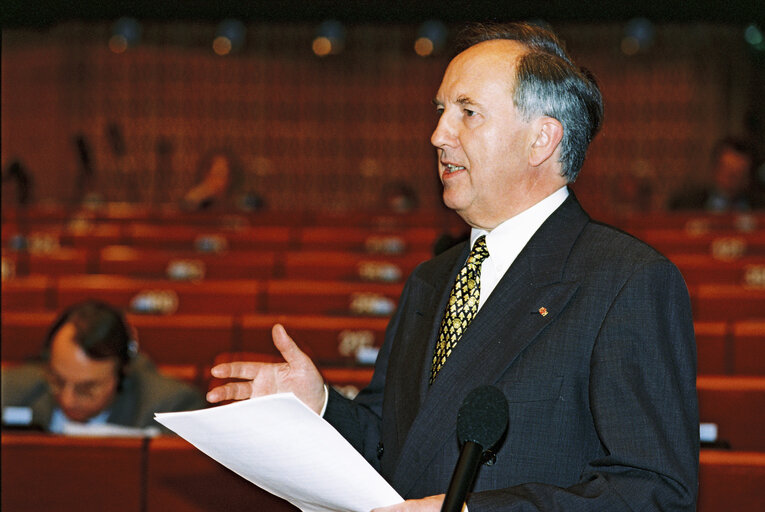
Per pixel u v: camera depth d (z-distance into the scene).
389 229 10.87
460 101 1.94
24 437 2.93
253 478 1.86
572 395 1.77
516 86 1.90
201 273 8.17
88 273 8.38
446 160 1.97
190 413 1.68
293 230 10.27
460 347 1.87
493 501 1.62
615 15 13.79
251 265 8.18
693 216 10.37
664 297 1.78
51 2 14.09
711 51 17.53
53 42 17.50
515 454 1.76
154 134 17.89
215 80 18.03
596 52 17.72
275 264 8.17
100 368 3.87
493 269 1.97
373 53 18.19
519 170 1.92
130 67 17.80
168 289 6.98
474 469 1.52
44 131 17.44
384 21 14.66
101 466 2.89
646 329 1.74
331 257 8.25
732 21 14.16
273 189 18.20
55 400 4.18
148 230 10.16
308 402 1.97
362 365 4.67
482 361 1.84
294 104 18.20
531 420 1.77
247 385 1.96
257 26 18.00
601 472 1.68
